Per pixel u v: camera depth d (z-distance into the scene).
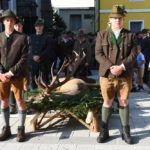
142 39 9.77
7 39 4.40
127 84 4.28
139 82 8.72
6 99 4.62
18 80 4.44
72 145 4.37
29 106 4.73
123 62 4.14
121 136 4.63
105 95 4.37
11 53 4.39
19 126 4.62
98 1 17.27
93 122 4.88
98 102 4.72
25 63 4.43
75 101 4.82
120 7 4.23
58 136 4.73
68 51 7.79
